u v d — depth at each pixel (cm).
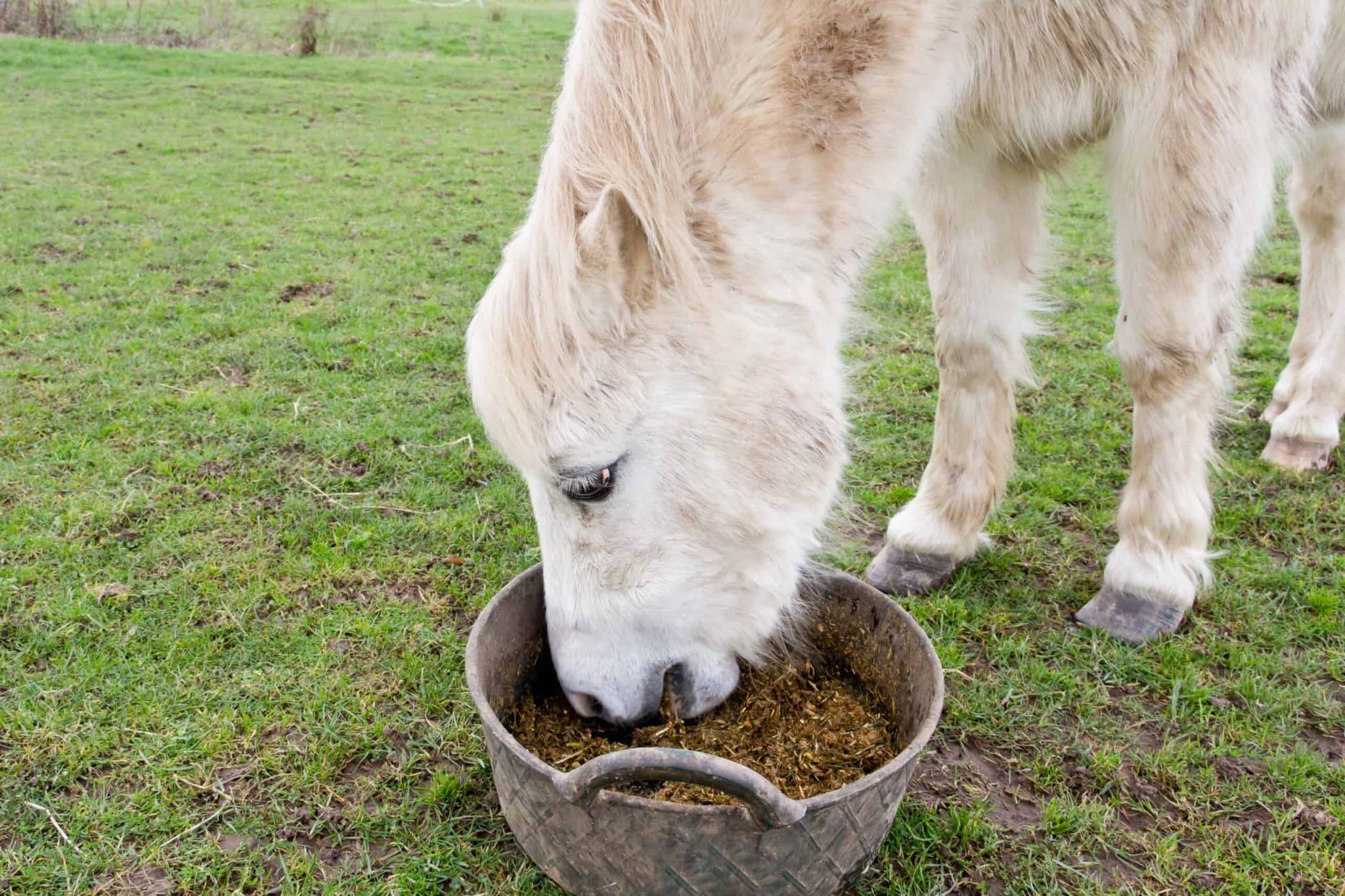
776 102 98
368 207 321
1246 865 102
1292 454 166
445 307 231
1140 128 114
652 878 88
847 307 111
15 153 371
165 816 106
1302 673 125
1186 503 128
